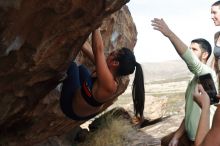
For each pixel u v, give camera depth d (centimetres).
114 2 291
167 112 1022
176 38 399
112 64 352
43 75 348
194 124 420
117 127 839
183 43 401
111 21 605
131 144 802
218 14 466
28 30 285
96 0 282
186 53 399
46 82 369
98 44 333
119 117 907
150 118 999
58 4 274
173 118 955
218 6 463
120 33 647
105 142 809
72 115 363
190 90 429
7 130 464
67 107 361
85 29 304
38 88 374
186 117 432
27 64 315
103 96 341
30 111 439
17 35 283
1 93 349
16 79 336
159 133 856
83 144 804
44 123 505
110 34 616
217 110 210
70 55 335
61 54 328
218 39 455
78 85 361
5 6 257
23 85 352
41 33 292
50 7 275
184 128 461
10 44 285
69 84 362
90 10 286
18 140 479
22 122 466
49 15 281
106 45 612
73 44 324
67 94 359
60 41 310
